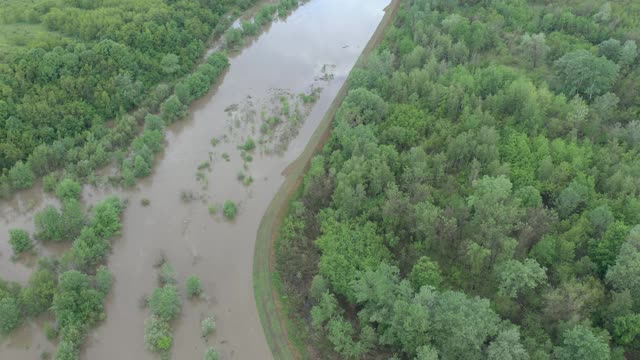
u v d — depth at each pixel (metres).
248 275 116.12
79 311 103.56
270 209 130.38
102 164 140.62
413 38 185.75
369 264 105.25
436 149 134.38
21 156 136.00
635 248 94.88
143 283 114.19
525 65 167.88
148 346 101.12
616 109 145.38
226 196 135.25
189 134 156.00
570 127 136.12
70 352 96.88
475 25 181.12
